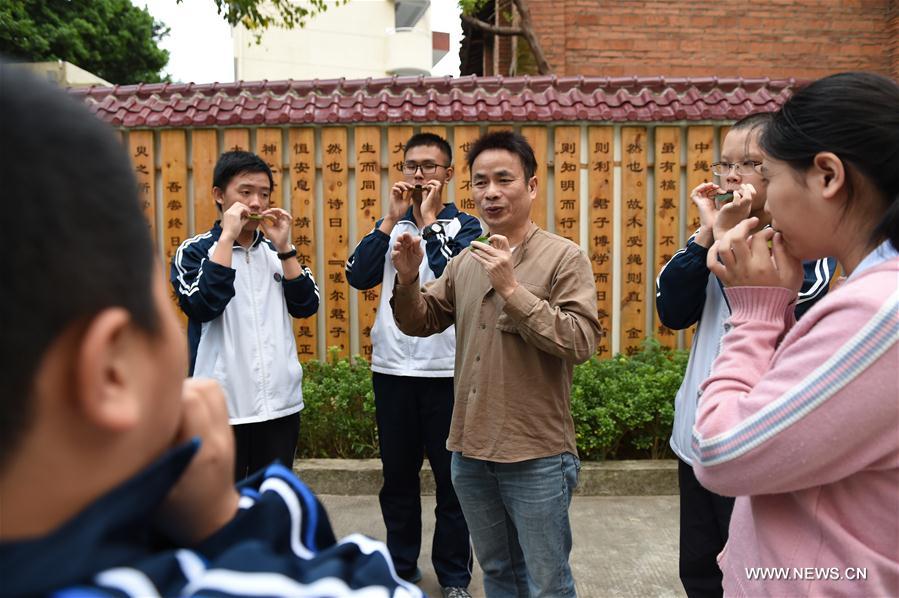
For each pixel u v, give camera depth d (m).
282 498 0.63
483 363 2.19
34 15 9.95
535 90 5.06
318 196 5.00
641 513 3.74
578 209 4.91
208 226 4.98
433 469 2.99
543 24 6.64
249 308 2.77
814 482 0.96
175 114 4.94
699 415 1.10
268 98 4.98
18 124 0.41
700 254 2.18
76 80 5.98
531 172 2.35
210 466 0.59
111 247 0.43
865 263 0.99
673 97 4.95
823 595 0.99
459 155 4.90
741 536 1.17
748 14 6.75
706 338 2.19
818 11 6.76
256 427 2.78
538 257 2.24
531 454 2.11
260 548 0.53
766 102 4.91
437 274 3.09
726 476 1.02
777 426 0.95
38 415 0.42
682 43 6.74
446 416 2.97
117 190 0.45
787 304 1.16
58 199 0.41
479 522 2.31
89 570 0.44
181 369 0.50
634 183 4.94
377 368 3.08
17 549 0.43
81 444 0.44
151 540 0.57
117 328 0.43
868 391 0.89
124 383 0.44
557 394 2.16
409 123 4.88
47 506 0.45
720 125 4.91
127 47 11.68
